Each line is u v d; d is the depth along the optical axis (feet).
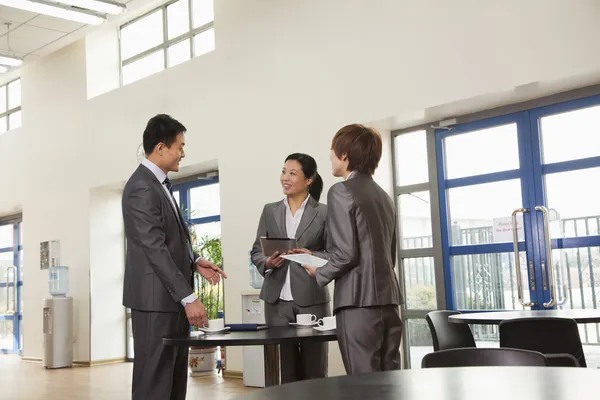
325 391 4.89
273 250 11.14
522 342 10.90
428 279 20.88
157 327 9.86
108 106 31.14
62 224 33.42
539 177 18.48
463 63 18.58
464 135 20.18
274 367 10.91
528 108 18.70
